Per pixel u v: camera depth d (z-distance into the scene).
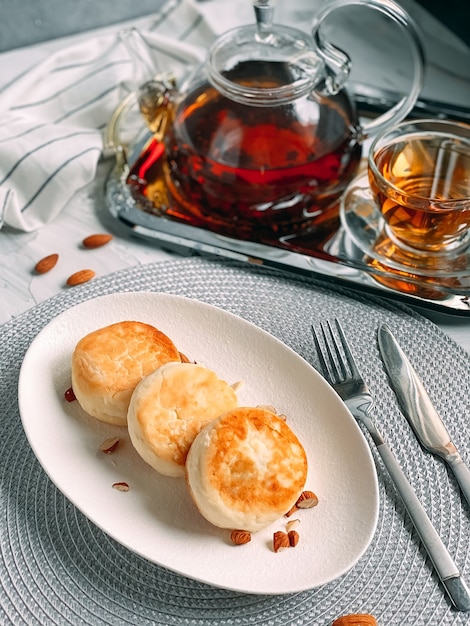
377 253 0.74
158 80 0.81
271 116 0.72
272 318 0.70
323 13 0.71
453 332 0.71
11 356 0.67
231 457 0.56
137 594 0.56
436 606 0.56
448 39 1.01
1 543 0.58
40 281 0.74
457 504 0.60
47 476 0.61
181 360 0.64
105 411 0.61
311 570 0.55
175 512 0.58
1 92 0.85
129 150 0.84
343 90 0.78
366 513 0.57
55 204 0.79
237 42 0.75
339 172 0.76
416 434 0.63
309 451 0.61
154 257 0.77
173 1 0.99
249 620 0.55
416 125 0.74
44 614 0.55
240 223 0.76
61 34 1.00
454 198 0.73
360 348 0.69
